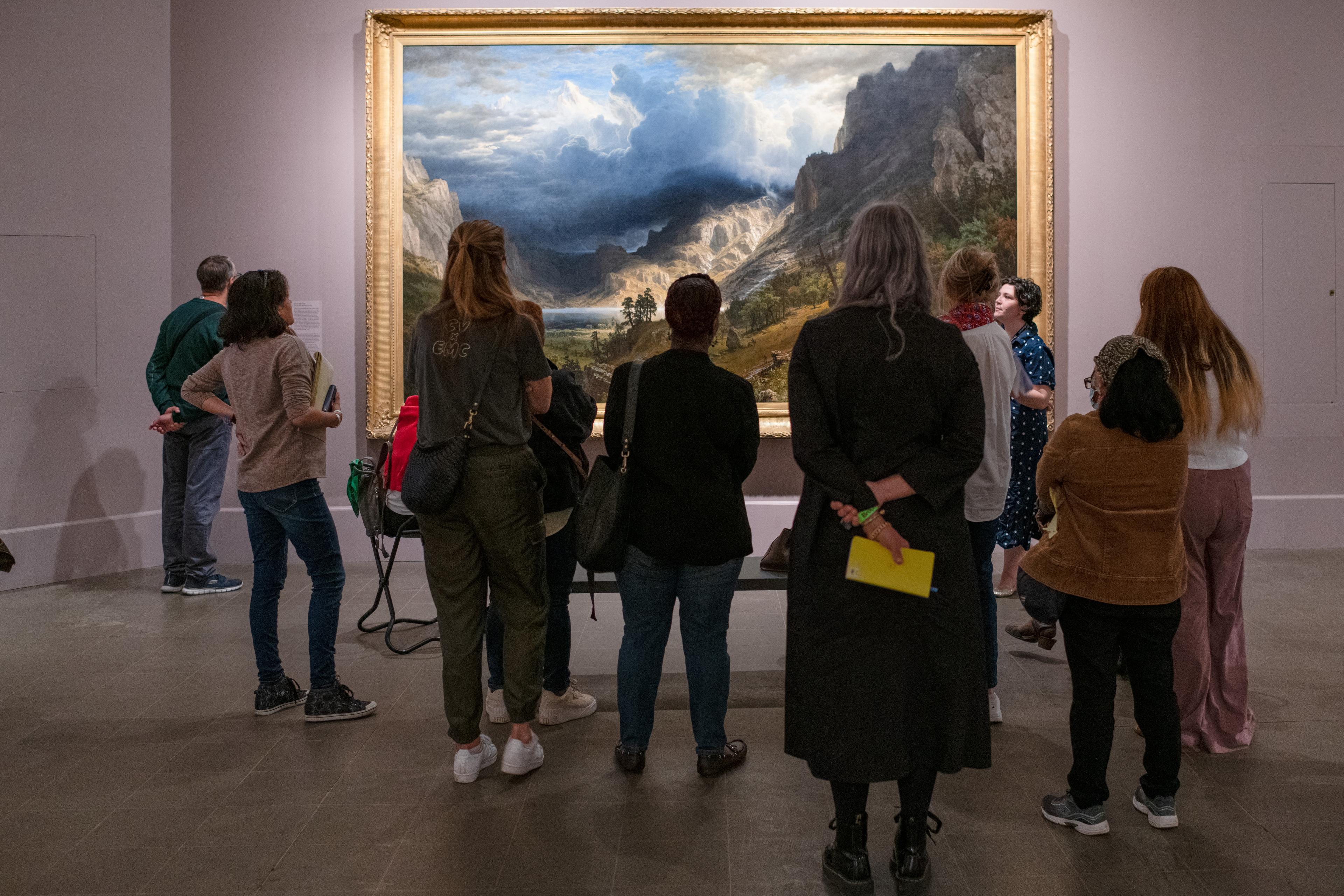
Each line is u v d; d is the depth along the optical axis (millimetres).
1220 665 3469
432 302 6344
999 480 3443
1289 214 6387
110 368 6141
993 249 6363
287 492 3678
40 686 4211
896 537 2406
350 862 2803
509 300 3135
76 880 2721
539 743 3438
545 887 2672
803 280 6406
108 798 3195
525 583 3268
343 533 6352
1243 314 6414
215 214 6316
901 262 2500
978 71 6289
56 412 5953
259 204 6309
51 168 5898
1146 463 2770
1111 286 6395
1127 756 3455
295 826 3008
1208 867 2748
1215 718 3473
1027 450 4930
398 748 3566
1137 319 6422
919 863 2611
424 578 5926
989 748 2568
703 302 3098
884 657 2449
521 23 6250
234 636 4883
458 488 3086
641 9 6242
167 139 6273
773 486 6461
